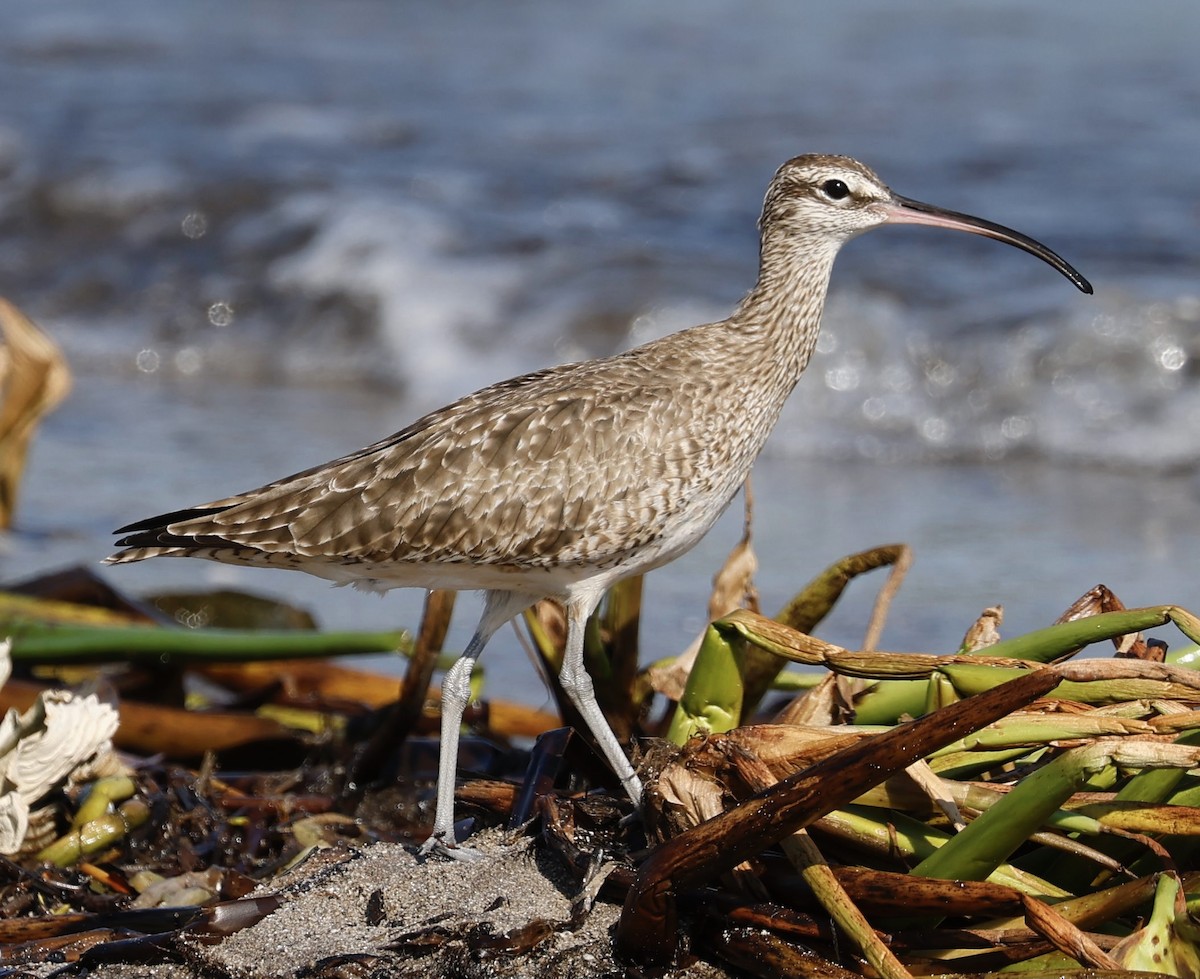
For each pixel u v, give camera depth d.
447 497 7.85
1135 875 6.69
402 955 6.67
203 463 16.80
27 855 8.33
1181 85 27.61
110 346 21.75
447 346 20.81
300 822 8.76
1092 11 32.56
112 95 29.25
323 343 21.39
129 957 6.96
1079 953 5.95
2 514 13.89
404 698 9.23
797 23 33.31
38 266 23.38
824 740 6.74
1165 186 22.80
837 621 12.96
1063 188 22.88
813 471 17.75
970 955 6.39
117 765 8.66
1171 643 12.11
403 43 33.34
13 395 13.63
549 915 6.89
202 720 9.82
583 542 7.95
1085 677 6.60
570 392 8.08
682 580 14.18
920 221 9.18
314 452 17.22
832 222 9.02
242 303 22.19
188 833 8.71
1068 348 18.77
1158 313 18.88
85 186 24.36
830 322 19.27
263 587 14.24
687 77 29.80
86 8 35.97
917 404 18.73
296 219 23.31
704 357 8.44
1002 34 31.39
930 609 13.17
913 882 6.27
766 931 6.53
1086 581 13.76
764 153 25.30
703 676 7.49
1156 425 18.09
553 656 8.71
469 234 22.62
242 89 29.80
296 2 36.94
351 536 7.91
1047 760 7.06
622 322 20.56
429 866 7.36
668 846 6.35
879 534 15.32
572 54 32.03
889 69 29.44
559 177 24.66
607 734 7.73
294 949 6.82
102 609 11.48
